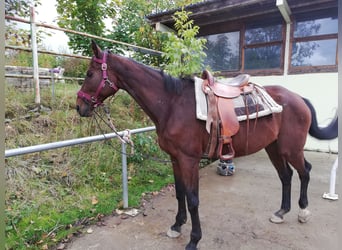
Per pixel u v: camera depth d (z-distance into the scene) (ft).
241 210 6.86
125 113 11.64
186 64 9.96
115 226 6.07
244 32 14.38
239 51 14.67
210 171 10.62
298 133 5.84
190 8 13.79
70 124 9.54
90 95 4.76
